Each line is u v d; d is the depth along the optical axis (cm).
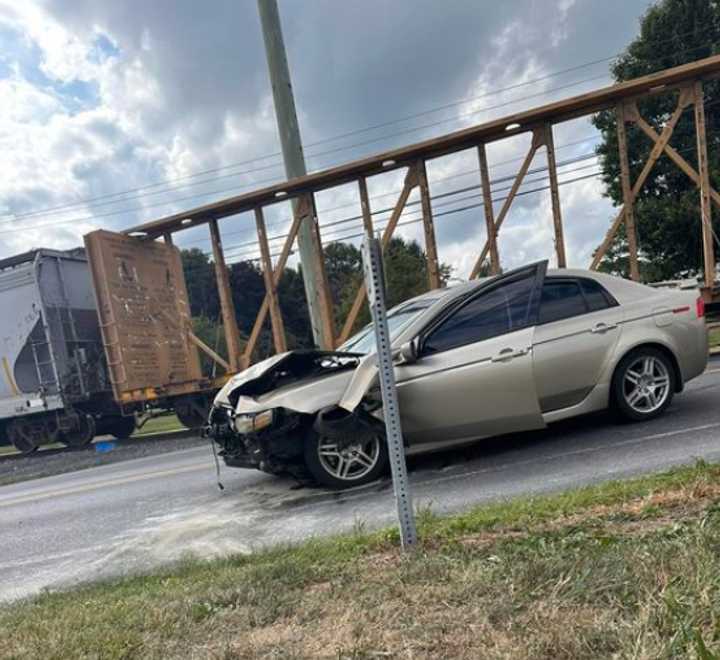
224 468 777
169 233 1340
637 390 565
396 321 573
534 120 1078
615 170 1925
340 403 511
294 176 1402
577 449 523
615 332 550
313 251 1258
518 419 525
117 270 1269
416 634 213
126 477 848
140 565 419
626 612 204
